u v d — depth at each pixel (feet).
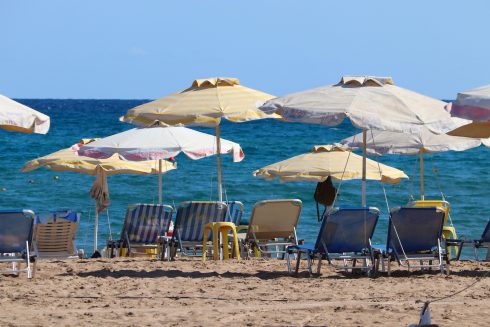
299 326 64.13
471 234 174.60
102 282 85.40
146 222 112.47
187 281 86.22
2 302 74.33
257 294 78.89
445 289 81.61
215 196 229.86
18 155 351.46
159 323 65.16
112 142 111.24
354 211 88.69
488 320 66.03
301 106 87.30
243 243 111.34
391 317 67.15
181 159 325.62
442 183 257.34
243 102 101.24
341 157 127.34
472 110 73.31
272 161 335.67
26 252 88.33
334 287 82.89
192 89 104.88
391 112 86.43
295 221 110.22
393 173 126.72
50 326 64.03
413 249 91.40
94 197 128.06
